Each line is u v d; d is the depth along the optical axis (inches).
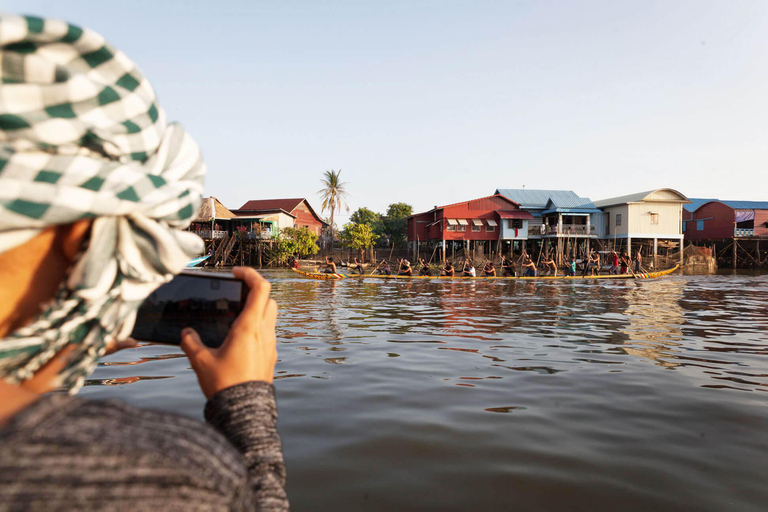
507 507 117.9
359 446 154.3
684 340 343.9
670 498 122.1
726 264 1875.0
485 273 1172.5
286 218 2071.9
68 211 20.6
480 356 290.2
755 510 116.3
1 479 16.1
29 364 22.6
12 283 21.5
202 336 34.3
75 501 17.0
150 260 25.4
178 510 19.0
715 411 189.0
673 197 1657.2
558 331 383.2
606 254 1690.5
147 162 27.4
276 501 29.0
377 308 544.7
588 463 142.9
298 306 565.6
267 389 32.8
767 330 386.3
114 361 268.1
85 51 23.4
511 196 1824.6
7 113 20.2
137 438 19.2
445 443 157.2
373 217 2625.5
